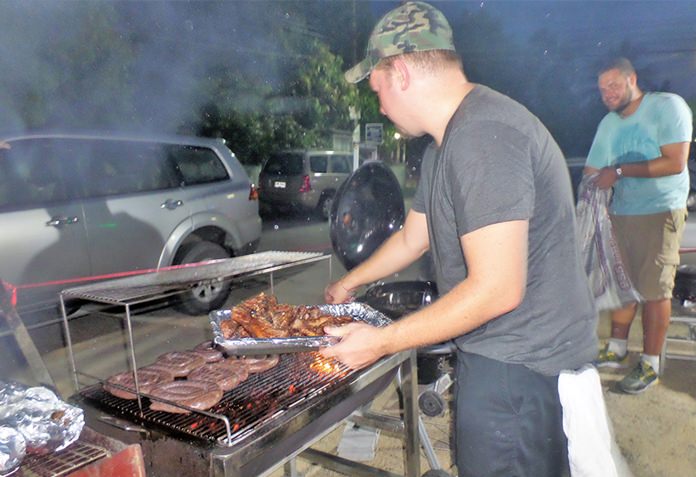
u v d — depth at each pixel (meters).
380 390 2.06
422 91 1.38
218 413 1.47
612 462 1.43
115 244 4.11
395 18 1.39
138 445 1.25
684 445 2.76
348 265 2.76
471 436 1.50
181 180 4.63
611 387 3.38
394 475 2.20
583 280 1.44
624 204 3.16
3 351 3.78
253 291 5.70
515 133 1.23
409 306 2.90
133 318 4.77
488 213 1.19
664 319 3.21
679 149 2.90
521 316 1.39
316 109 12.10
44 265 3.72
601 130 3.29
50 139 3.86
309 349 1.54
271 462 1.47
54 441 1.24
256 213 5.29
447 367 2.72
